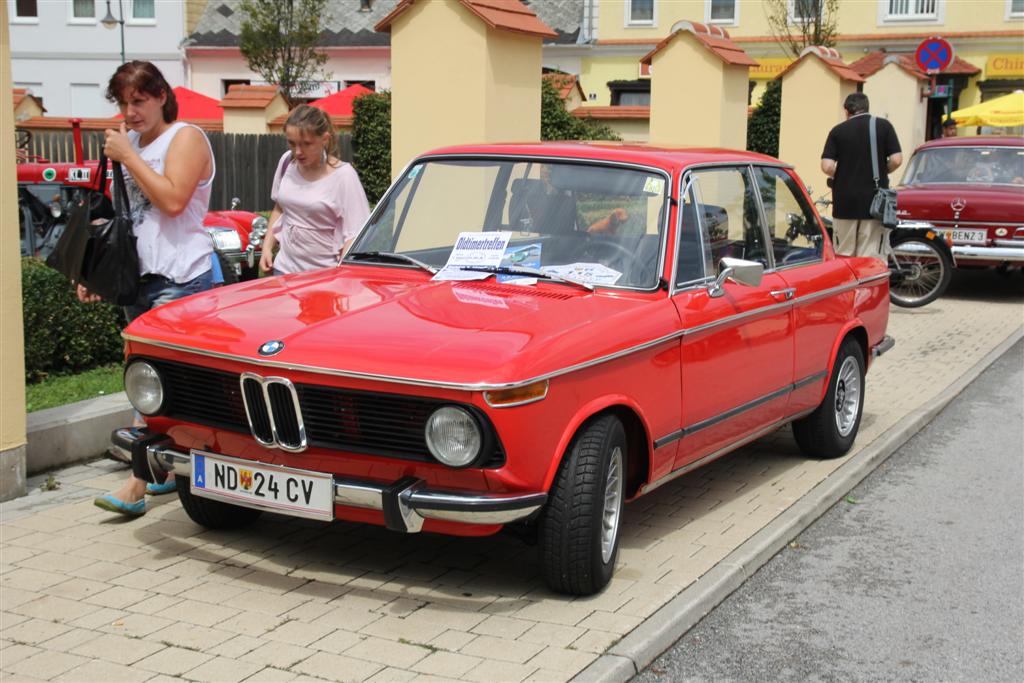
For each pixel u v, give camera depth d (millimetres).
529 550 5309
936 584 5238
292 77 33875
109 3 37312
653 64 15750
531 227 5543
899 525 6086
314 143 6430
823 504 6270
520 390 4184
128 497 5508
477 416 4145
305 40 33344
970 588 5195
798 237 6742
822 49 19062
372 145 22938
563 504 4512
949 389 9117
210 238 5996
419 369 4195
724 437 5742
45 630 4340
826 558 5559
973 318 12656
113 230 5496
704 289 5457
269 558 5125
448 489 4328
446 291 5133
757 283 5457
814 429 6930
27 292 7852
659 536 5562
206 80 39406
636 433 5016
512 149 5855
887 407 8508
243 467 4578
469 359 4219
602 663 4105
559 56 38344
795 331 6285
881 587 5191
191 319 4863
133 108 5535
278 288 5316
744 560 5227
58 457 6430
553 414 4355
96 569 4953
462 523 4383
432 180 5930
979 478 6969
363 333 4512
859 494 6648
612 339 4668
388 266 5660
